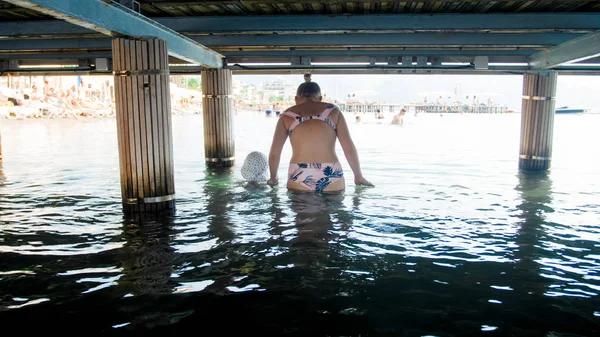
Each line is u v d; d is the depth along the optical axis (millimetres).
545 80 8836
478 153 11453
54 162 9562
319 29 7543
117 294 2932
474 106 58812
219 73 9484
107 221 4789
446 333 2445
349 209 4637
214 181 7176
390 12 7352
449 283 3062
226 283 3070
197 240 3984
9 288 3035
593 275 3219
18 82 32500
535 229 4305
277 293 2910
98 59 9781
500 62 9289
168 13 7531
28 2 3682
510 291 2949
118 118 5242
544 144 8836
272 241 3809
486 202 5457
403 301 2803
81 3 4293
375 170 8180
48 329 2506
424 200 5438
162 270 3322
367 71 9859
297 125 4754
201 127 23828
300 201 4840
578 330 2479
